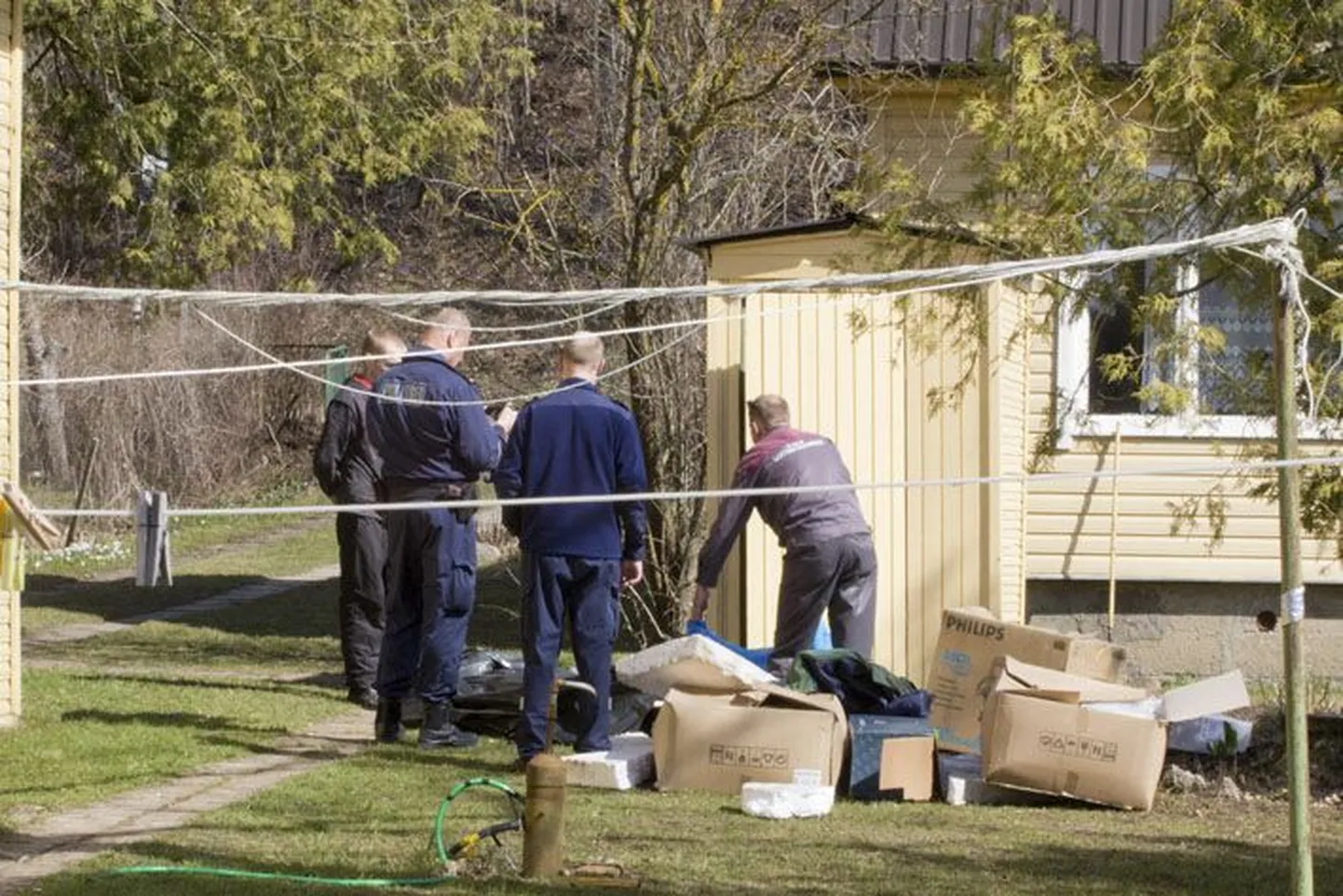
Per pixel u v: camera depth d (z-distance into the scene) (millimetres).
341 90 50938
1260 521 39344
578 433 24812
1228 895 18109
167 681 34531
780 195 43812
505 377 59594
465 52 51469
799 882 18344
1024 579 39281
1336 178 24391
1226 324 29625
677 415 40688
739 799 23219
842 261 28922
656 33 40750
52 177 56656
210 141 50812
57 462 80562
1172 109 24547
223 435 87688
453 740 27031
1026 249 25812
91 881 17656
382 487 31938
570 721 25000
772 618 35938
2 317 27766
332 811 21656
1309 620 39406
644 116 41562
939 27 38844
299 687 34375
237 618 49406
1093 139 25016
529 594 24719
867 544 28125
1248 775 25062
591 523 24672
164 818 21359
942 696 25625
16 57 28047
